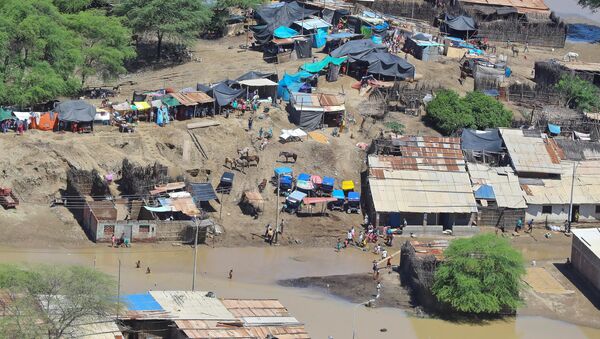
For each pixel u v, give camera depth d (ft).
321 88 619.26
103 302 374.84
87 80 630.33
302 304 440.86
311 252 496.64
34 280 370.32
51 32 575.38
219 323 387.34
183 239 488.44
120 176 521.24
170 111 562.66
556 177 558.97
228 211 516.32
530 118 618.85
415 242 485.97
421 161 545.44
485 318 445.37
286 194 529.04
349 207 530.27
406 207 523.29
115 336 368.27
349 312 438.40
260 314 400.26
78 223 488.44
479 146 565.53
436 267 450.71
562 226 549.54
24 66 563.89
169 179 515.09
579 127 608.60
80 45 605.73
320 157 554.87
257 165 542.57
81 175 501.56
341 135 579.07
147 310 390.83
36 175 501.97
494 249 445.78
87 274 380.17
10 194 488.85
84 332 367.86
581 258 489.67
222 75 638.53
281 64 655.76
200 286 448.24
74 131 538.06
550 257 513.04
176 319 386.11
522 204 540.93
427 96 615.57
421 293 451.12
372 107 604.08
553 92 645.51
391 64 634.43
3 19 560.61
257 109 586.45
